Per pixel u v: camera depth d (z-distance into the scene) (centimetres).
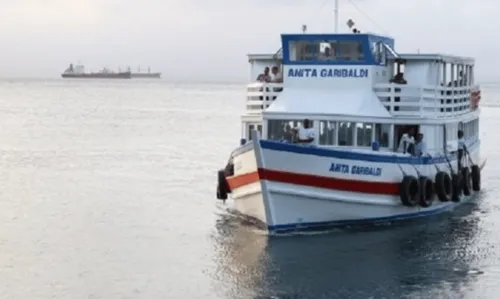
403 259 3375
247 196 3762
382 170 3731
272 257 3378
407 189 3800
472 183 4812
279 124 3906
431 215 4172
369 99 3916
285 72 4056
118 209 4569
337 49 3984
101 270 3272
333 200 3641
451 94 4297
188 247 3628
